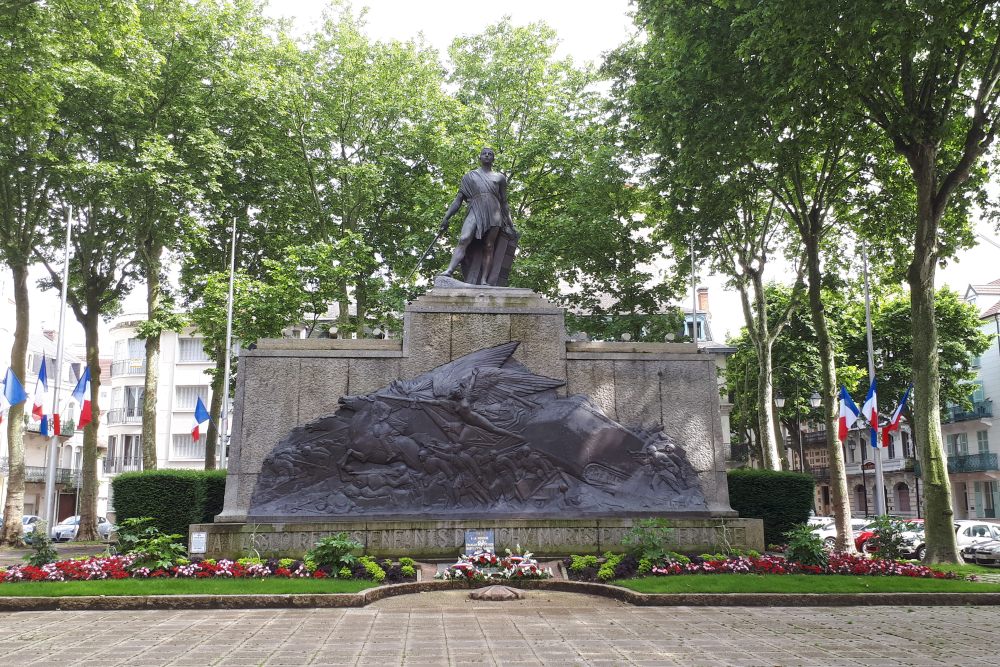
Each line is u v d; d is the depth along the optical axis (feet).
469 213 57.77
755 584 39.09
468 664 23.93
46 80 67.46
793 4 50.78
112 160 86.63
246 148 89.56
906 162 73.87
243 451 49.83
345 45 94.02
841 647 26.78
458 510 48.24
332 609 35.47
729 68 62.54
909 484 171.63
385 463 48.98
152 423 89.04
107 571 41.32
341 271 88.79
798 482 62.34
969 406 133.49
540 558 47.09
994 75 56.75
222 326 92.02
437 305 53.31
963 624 31.78
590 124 97.04
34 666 23.70
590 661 24.38
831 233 91.20
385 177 96.02
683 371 53.62
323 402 50.98
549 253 94.17
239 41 89.92
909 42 53.16
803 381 135.33
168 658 24.88
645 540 44.98
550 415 50.44
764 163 75.36
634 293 99.66
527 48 97.86
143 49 79.87
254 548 46.68
